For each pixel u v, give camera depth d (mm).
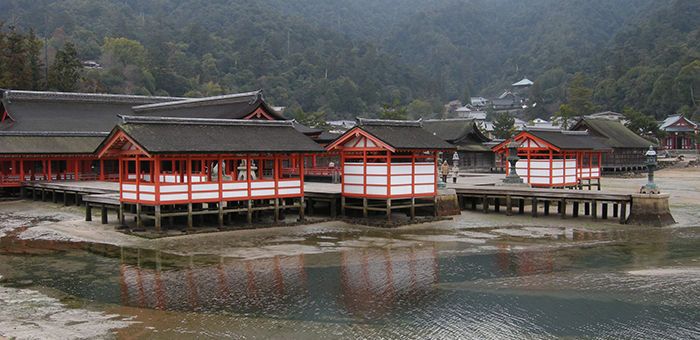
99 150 26438
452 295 16969
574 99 124250
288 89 159375
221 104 46344
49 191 38812
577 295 17078
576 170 44094
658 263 21188
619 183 60125
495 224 30281
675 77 132375
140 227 26625
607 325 14578
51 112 51625
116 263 20547
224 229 26938
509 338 13664
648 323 14727
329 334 13742
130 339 13289
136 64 133125
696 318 15109
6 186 40531
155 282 18078
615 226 29734
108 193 32125
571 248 23984
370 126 29656
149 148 23641
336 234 26859
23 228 28109
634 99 142000
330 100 149375
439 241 25422
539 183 41531
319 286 17734
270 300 16281
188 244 23922
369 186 29531
